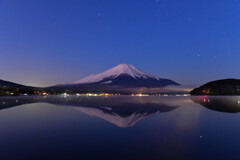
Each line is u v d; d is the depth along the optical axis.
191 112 26.05
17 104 44.38
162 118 20.12
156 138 11.34
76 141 10.67
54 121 18.08
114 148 9.37
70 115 22.80
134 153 8.61
